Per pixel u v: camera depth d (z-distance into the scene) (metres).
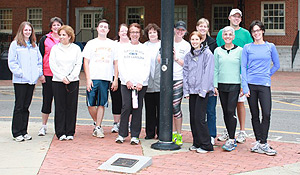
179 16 28.28
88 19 29.97
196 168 5.17
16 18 29.73
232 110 6.15
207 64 5.83
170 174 4.90
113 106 7.58
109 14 28.44
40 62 6.84
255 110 6.10
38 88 16.64
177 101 6.48
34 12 29.62
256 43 6.06
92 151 6.00
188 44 6.71
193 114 6.11
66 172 4.93
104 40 7.05
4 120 9.30
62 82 6.66
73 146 6.31
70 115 6.77
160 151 6.06
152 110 6.95
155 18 28.55
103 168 5.05
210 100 6.41
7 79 19.97
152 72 6.86
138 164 5.15
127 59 6.41
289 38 25.27
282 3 25.44
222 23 27.50
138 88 6.35
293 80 18.98
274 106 12.14
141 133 7.58
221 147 6.44
